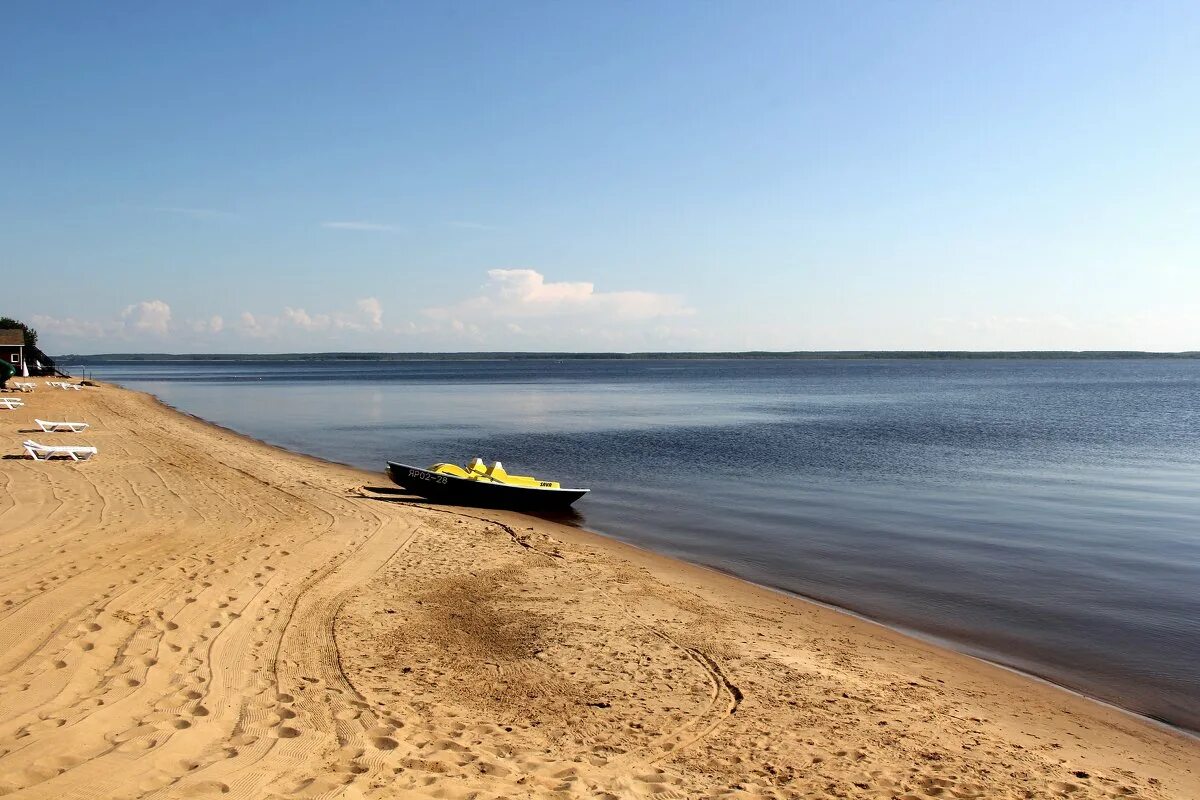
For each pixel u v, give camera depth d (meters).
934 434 45.62
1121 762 8.27
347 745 6.53
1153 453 36.62
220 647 8.72
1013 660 11.46
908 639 12.20
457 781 6.12
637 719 8.24
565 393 96.31
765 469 31.52
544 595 12.83
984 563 17.03
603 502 24.22
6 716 6.16
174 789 5.26
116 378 145.50
